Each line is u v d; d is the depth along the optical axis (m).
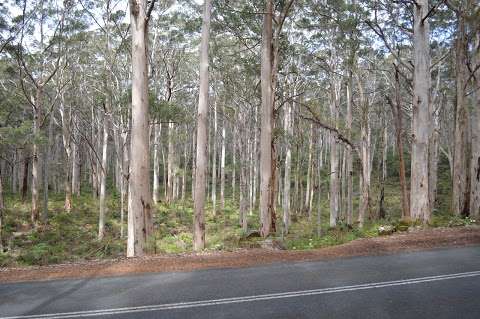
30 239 22.08
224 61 28.33
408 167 49.34
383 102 32.81
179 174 39.44
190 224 27.88
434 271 8.18
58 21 25.84
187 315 5.94
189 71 35.72
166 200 35.97
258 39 21.38
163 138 39.00
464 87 18.78
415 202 14.28
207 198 43.06
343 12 21.97
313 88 30.06
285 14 17.22
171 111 18.64
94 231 24.83
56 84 30.67
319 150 35.41
